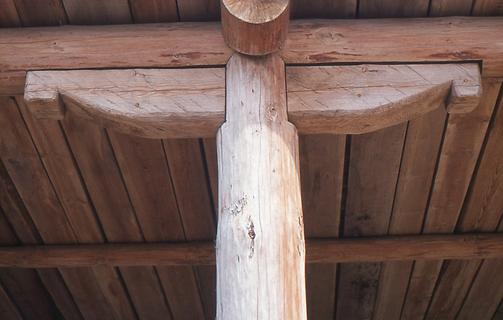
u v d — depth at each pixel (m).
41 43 3.87
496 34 3.85
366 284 5.52
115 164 4.62
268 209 3.35
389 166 4.63
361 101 3.73
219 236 3.36
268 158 3.49
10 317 5.87
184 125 3.74
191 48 3.81
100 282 5.50
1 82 3.88
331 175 4.70
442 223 5.03
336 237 5.14
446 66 3.81
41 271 5.43
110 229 5.11
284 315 3.13
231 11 3.60
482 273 5.42
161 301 5.67
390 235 5.13
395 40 3.83
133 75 3.80
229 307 3.17
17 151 4.52
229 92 3.71
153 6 3.86
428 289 5.56
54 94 3.77
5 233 5.14
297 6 3.87
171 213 4.98
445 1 3.86
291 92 3.74
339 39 3.83
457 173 4.66
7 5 3.86
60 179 4.72
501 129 4.38
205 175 4.71
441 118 4.32
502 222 5.03
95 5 3.87
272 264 3.23
